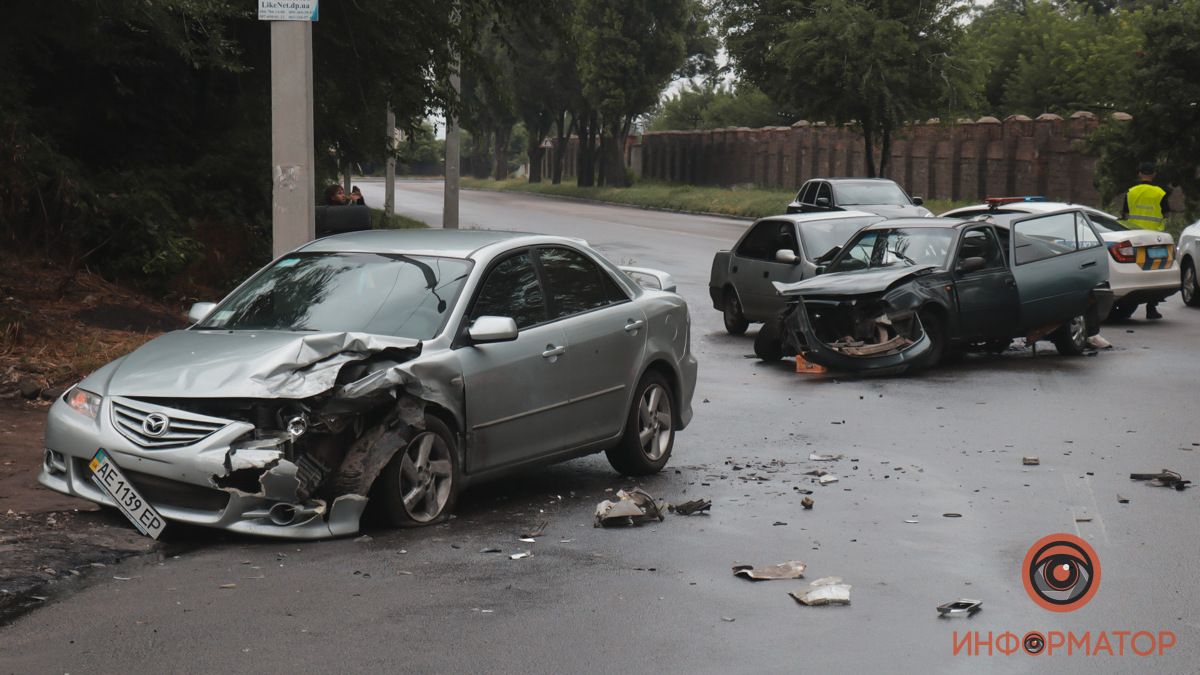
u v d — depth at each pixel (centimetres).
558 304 863
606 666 527
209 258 1833
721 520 795
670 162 7694
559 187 7819
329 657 532
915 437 1091
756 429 1130
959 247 1545
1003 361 1593
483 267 818
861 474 939
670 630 575
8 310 1318
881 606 617
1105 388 1366
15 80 1706
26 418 1017
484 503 834
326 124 2084
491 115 7794
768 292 1780
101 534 699
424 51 1967
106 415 705
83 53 1762
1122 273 1961
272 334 769
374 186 9456
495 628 573
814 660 538
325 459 727
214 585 630
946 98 4066
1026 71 5619
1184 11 3070
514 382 806
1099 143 3189
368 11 1841
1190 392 1334
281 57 1157
